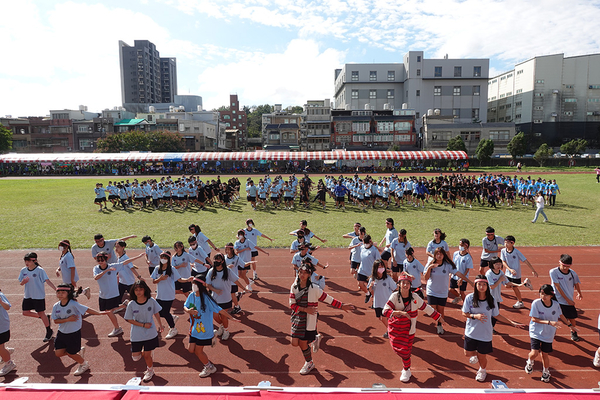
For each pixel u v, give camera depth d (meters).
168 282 7.82
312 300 6.33
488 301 6.03
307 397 4.86
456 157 56.84
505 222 20.69
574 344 7.58
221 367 6.78
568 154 73.50
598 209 24.69
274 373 6.57
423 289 10.45
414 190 26.47
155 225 19.98
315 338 6.64
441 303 7.90
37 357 7.18
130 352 7.35
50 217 22.06
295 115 80.06
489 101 101.56
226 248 8.91
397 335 6.18
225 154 57.47
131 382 5.23
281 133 76.44
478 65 83.56
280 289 10.93
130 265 8.91
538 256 14.05
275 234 17.78
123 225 19.95
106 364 6.89
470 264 9.03
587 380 6.32
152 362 6.64
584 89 83.25
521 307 9.45
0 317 6.43
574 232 18.06
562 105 83.75
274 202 26.38
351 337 7.96
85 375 6.53
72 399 4.80
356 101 87.69
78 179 47.78
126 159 56.38
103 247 9.14
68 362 6.99
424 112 84.38
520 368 6.70
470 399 4.78
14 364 6.70
